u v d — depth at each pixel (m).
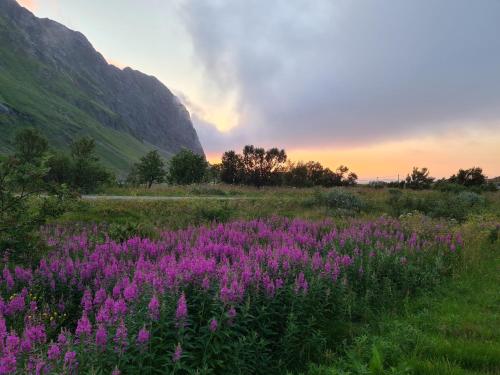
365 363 5.57
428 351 5.95
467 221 18.94
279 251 8.34
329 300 7.41
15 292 6.93
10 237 8.93
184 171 51.12
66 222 14.55
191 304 5.84
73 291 7.28
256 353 5.57
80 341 4.50
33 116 196.62
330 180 54.31
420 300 8.51
